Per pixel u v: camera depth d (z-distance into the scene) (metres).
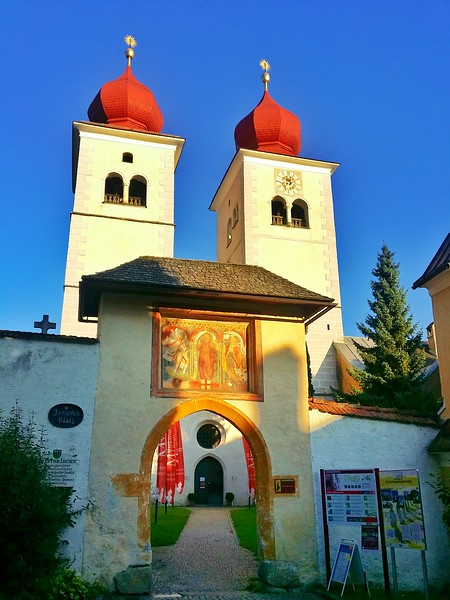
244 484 41.88
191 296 14.45
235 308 14.91
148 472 13.17
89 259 33.38
